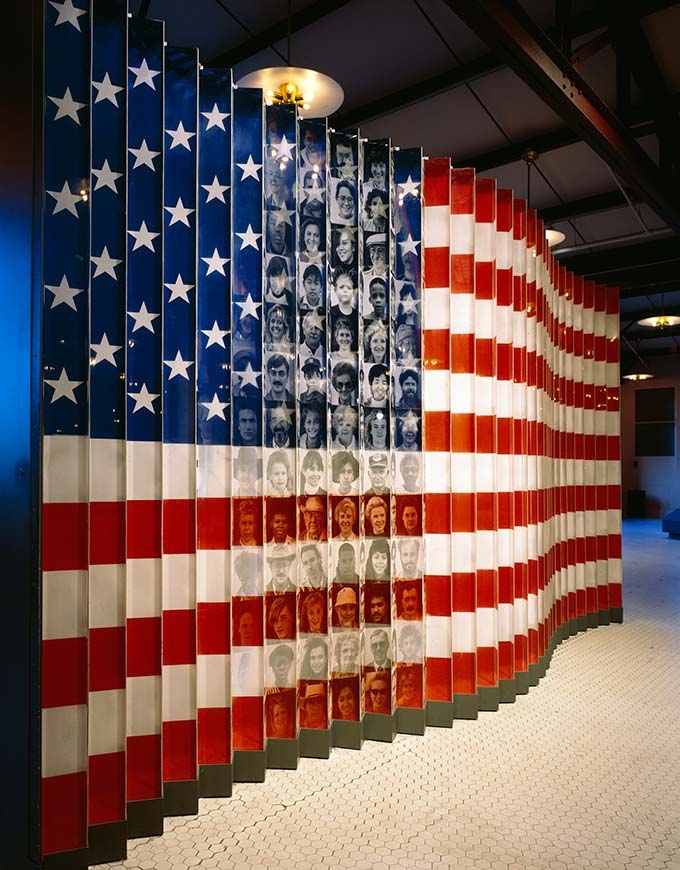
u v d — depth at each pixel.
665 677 3.51
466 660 2.88
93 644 1.91
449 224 2.84
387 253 2.70
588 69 4.57
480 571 2.99
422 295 2.78
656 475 16.22
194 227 2.16
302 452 2.51
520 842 1.90
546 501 3.86
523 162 5.77
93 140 1.93
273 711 2.40
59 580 1.82
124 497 1.95
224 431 2.25
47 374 1.82
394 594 2.71
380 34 4.31
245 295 2.35
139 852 1.86
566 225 6.94
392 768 2.39
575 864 1.79
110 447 1.94
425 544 2.78
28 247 1.69
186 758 2.08
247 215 2.35
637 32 4.07
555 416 4.27
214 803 2.13
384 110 4.98
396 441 2.75
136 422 2.04
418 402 2.76
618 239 6.83
